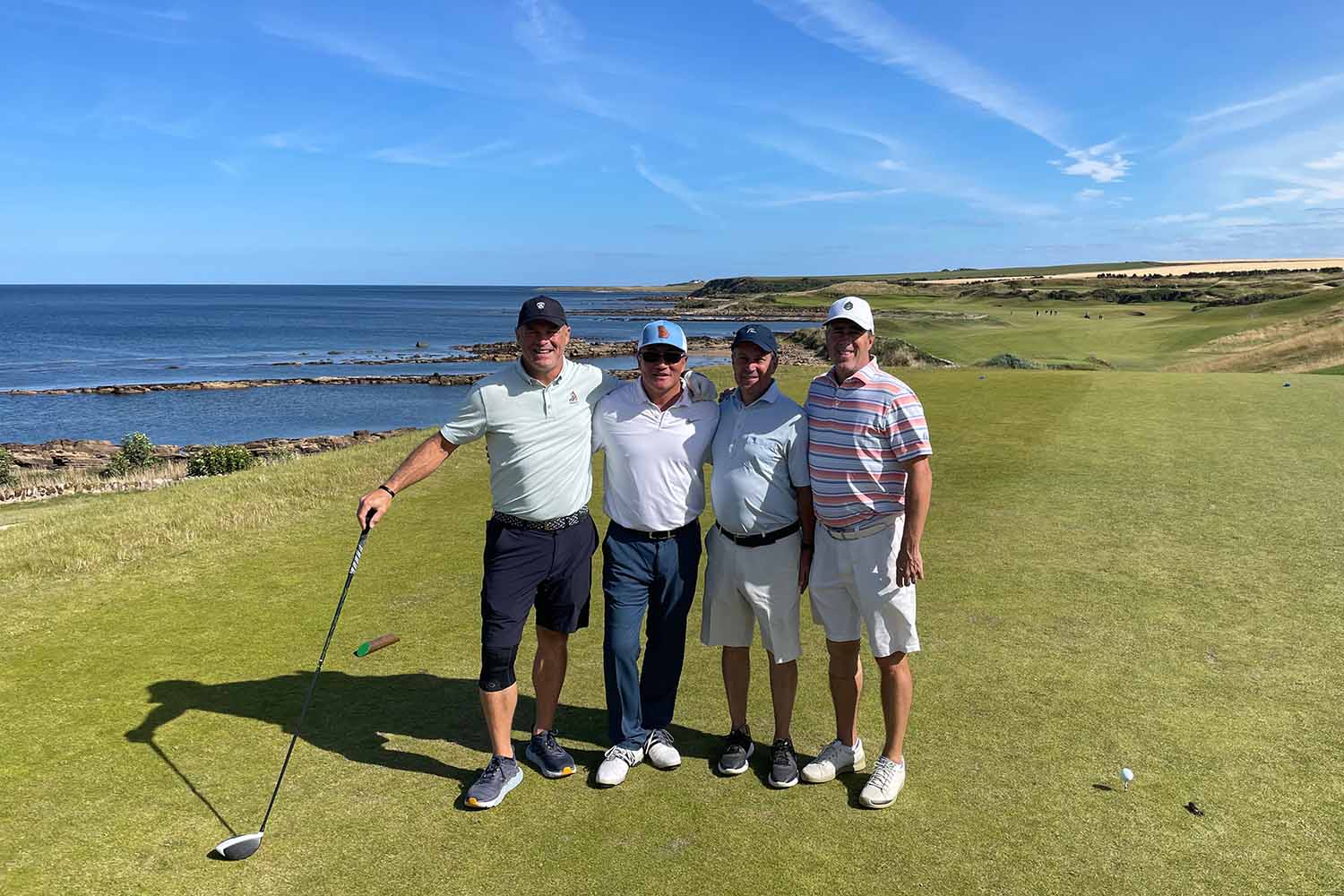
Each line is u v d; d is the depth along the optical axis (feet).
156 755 11.89
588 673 14.98
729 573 11.63
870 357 11.16
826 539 11.24
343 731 12.68
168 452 72.64
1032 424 37.55
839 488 10.91
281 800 10.85
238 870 9.46
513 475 11.34
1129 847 9.74
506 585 11.31
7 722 12.79
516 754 12.16
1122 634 15.55
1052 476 27.78
